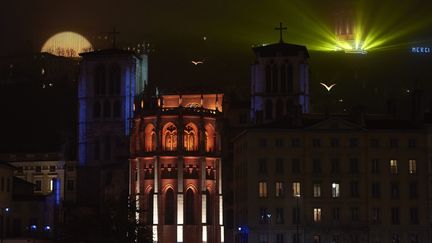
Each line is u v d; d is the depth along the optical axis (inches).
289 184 7780.5
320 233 7677.2
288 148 7829.7
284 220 7721.5
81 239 6397.6
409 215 7721.5
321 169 7800.2
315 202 7736.2
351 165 7800.2
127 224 6515.8
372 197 7746.1
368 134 7834.6
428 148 7800.2
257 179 7780.5
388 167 7790.4
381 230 7687.0
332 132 7834.6
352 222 7701.8
